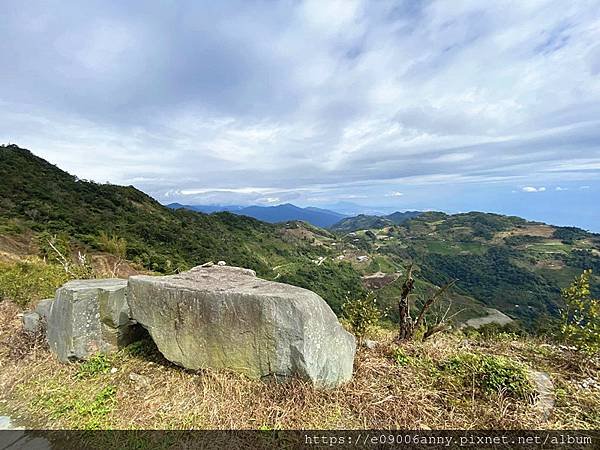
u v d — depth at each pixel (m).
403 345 4.95
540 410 3.44
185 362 4.20
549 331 5.62
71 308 4.46
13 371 4.46
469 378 3.89
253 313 3.76
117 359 4.62
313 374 3.59
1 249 23.81
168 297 4.29
